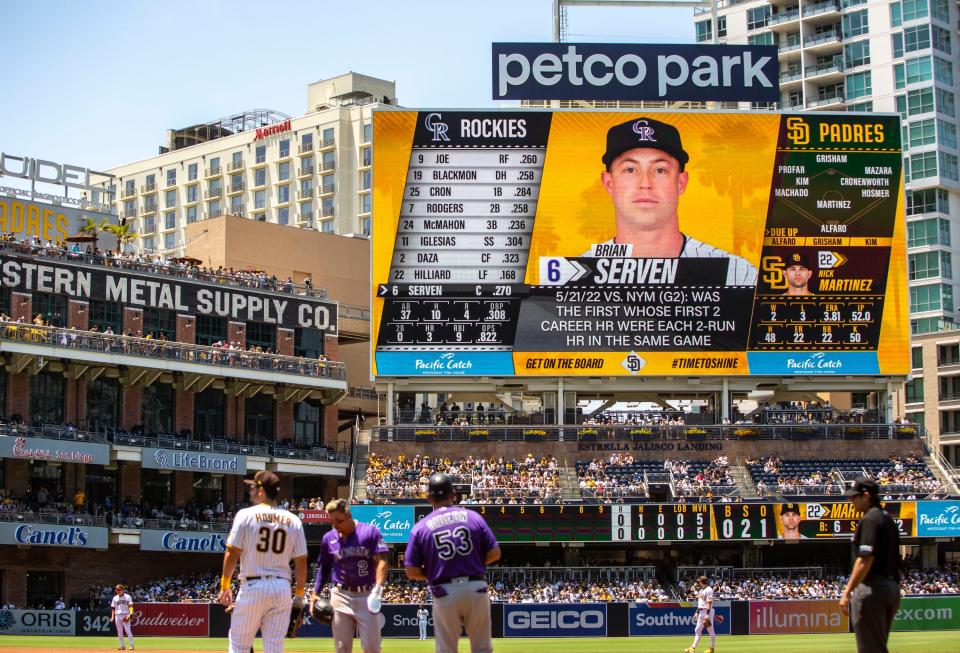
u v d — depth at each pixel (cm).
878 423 7819
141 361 7544
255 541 1917
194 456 7625
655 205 7569
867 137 7662
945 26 13312
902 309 7619
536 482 7494
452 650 1828
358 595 2106
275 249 9625
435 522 1833
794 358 7550
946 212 12988
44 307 7456
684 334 7544
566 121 7600
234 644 1905
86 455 7144
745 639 5941
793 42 14088
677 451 7756
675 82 7775
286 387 8481
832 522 7181
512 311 7531
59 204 9000
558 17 8062
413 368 7500
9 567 7069
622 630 6319
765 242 7581
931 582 7169
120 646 4969
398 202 7538
